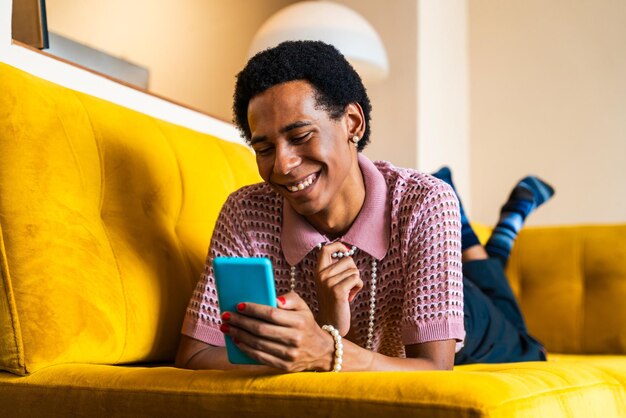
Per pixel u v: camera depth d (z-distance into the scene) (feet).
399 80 11.80
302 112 3.58
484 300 6.26
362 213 4.08
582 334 7.57
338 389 2.88
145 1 9.34
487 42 13.42
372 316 4.12
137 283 4.25
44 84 4.16
